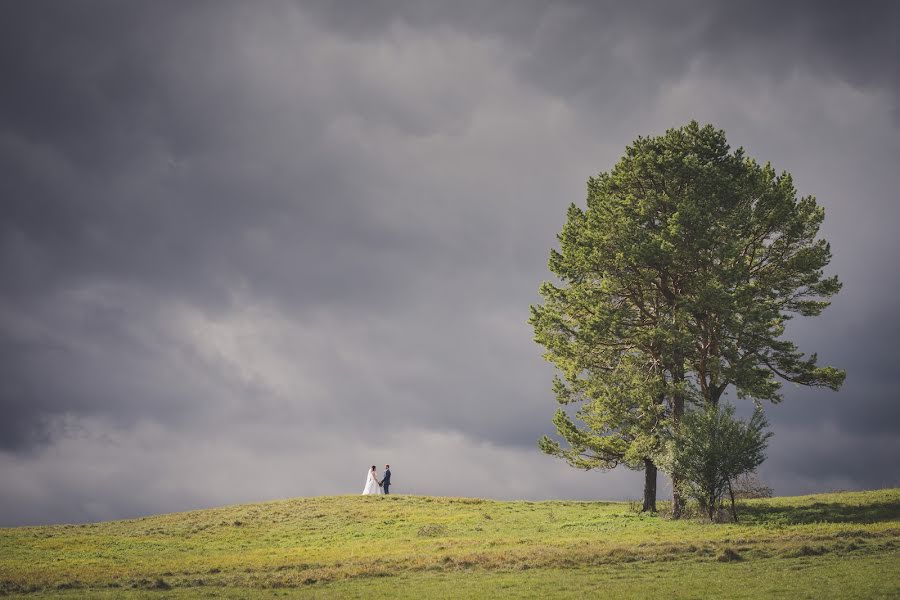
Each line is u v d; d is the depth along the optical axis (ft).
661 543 100.58
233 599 78.89
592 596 72.49
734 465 126.31
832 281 150.92
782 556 88.58
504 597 74.08
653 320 153.48
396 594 78.23
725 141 157.79
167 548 130.72
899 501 132.67
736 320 140.46
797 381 149.28
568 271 158.71
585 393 155.94
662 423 139.03
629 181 157.58
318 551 119.14
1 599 81.92
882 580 71.46
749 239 148.56
